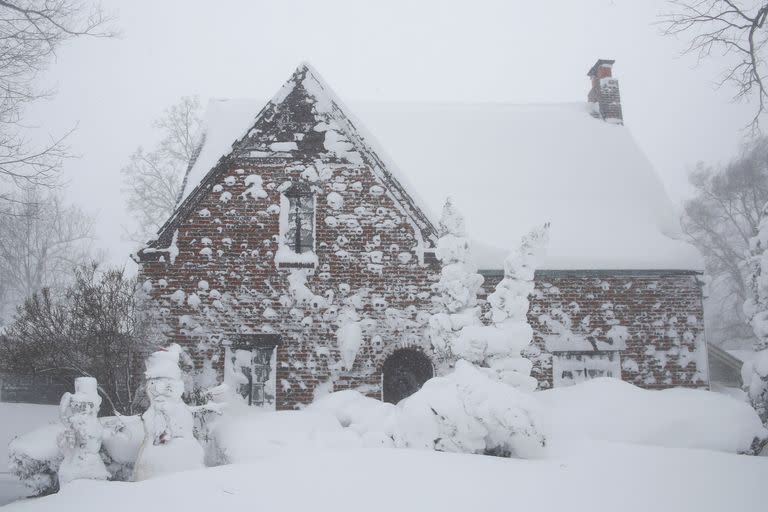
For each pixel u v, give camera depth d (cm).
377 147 1452
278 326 1393
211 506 596
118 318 1184
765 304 1262
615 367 1488
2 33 1694
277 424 951
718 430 922
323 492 630
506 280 1019
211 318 1387
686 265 1516
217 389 1006
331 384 1380
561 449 838
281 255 1412
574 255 1506
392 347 1400
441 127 1889
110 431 909
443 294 1118
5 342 1174
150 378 867
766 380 1191
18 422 1587
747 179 3941
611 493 629
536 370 1466
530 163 1788
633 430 930
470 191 1673
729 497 616
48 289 1202
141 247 1398
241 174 1445
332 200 1444
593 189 1733
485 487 647
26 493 1042
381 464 730
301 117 1473
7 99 1686
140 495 643
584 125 1953
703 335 1509
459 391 846
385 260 1429
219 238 1416
